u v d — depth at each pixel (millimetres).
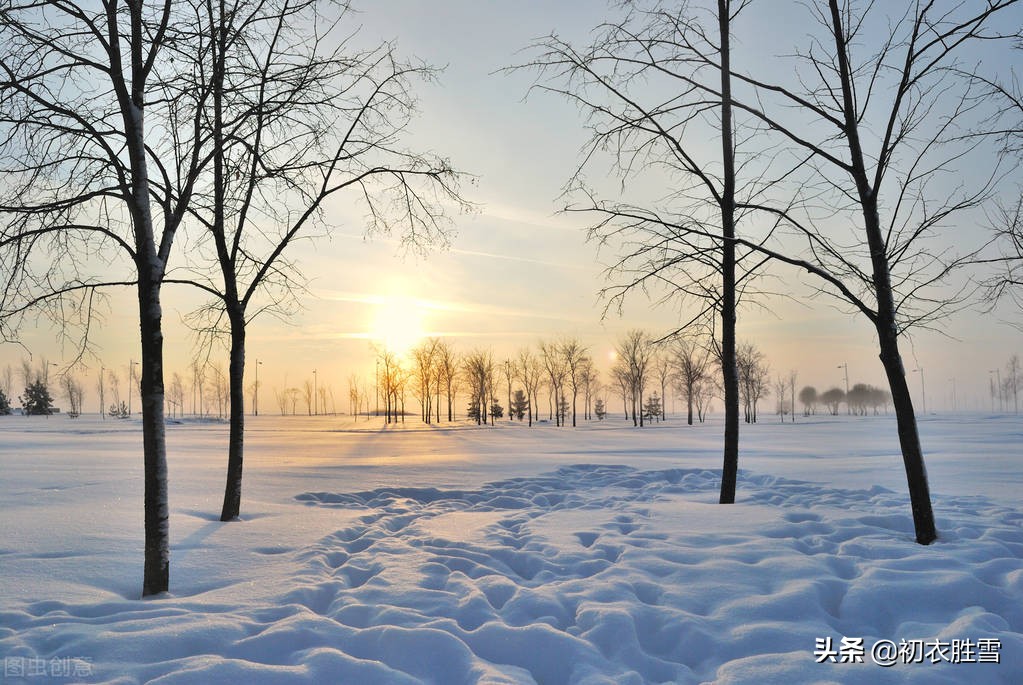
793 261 8133
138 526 8758
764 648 4797
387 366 79688
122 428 54719
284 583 6188
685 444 33500
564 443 35375
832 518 8992
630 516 9766
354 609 5379
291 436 45312
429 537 8406
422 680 4297
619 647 4820
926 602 5562
